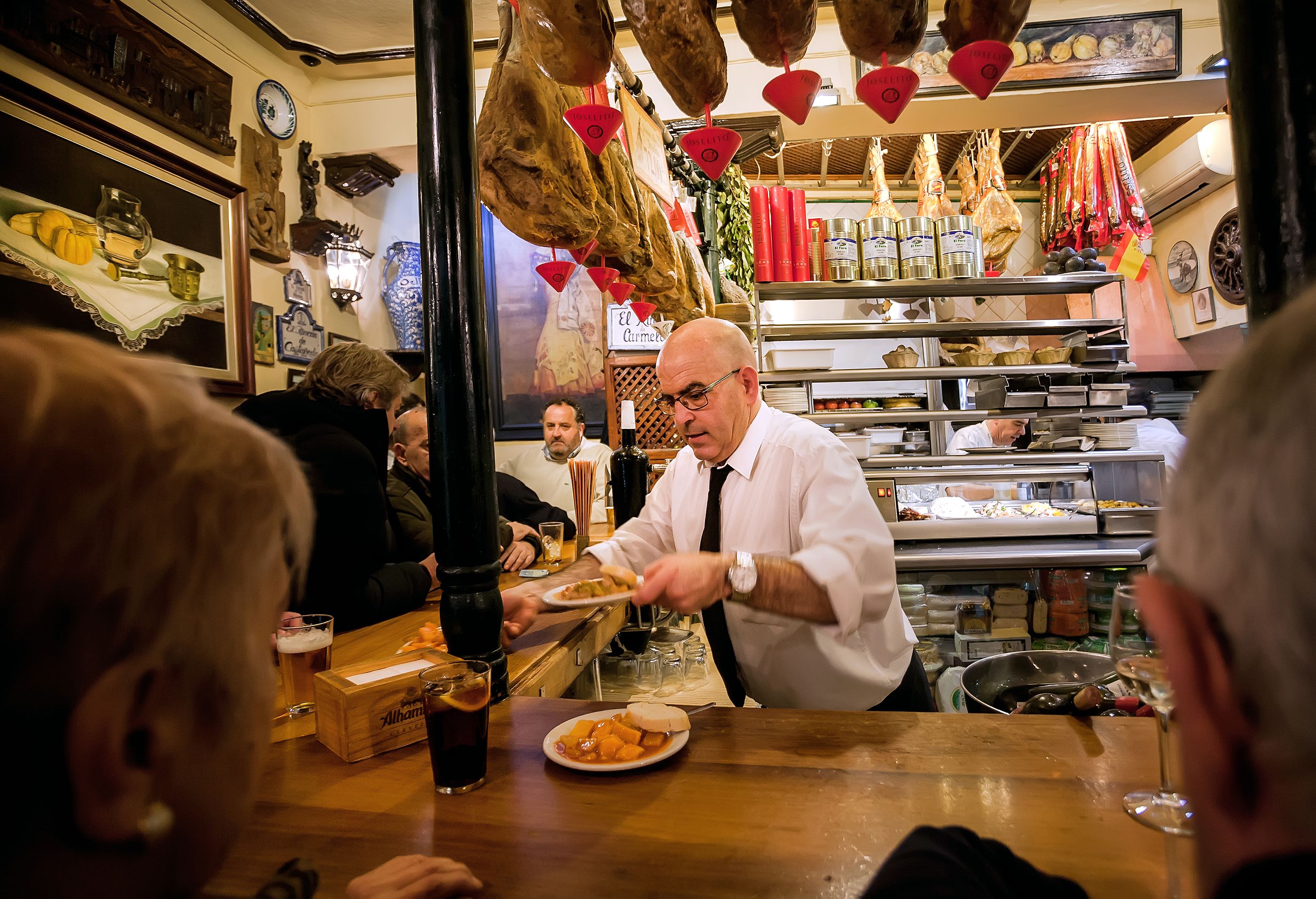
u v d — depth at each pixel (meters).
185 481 0.28
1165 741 0.75
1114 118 3.45
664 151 2.21
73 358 0.28
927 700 1.71
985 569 2.76
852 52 0.97
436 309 1.09
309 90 3.89
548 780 0.86
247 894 0.64
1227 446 0.25
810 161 5.07
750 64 3.48
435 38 1.06
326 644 1.09
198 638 0.29
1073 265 3.39
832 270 3.36
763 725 0.99
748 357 1.65
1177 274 5.36
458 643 1.12
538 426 4.74
